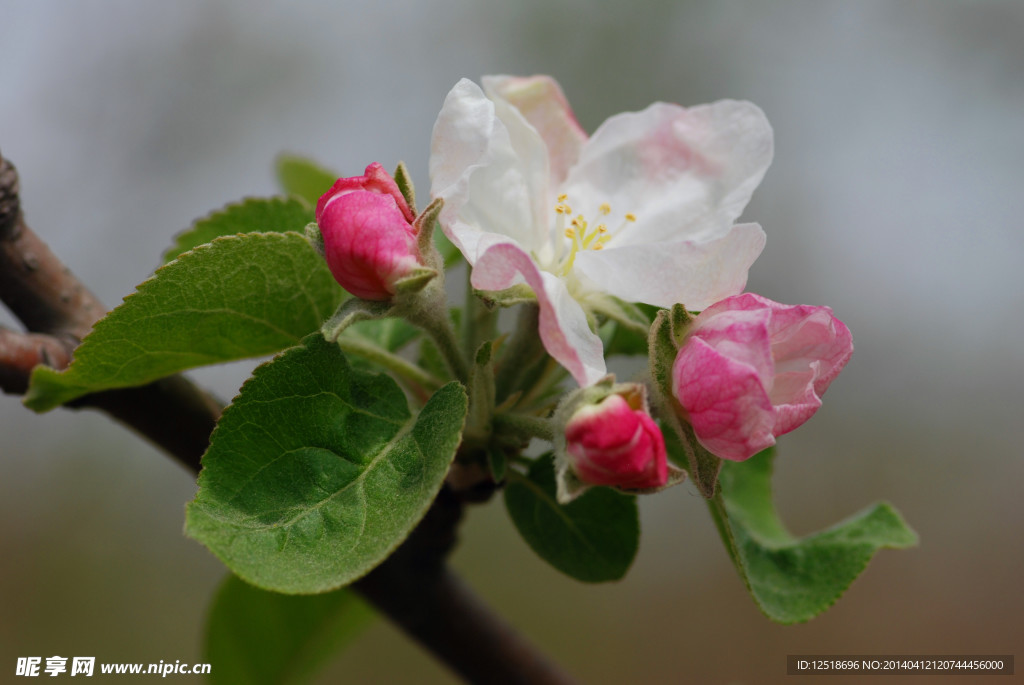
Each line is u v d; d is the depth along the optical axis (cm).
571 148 37
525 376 35
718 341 33
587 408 32
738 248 33
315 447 32
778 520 39
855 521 38
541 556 36
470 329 36
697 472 33
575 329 34
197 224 38
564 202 36
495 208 35
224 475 32
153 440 36
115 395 36
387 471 32
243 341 35
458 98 33
